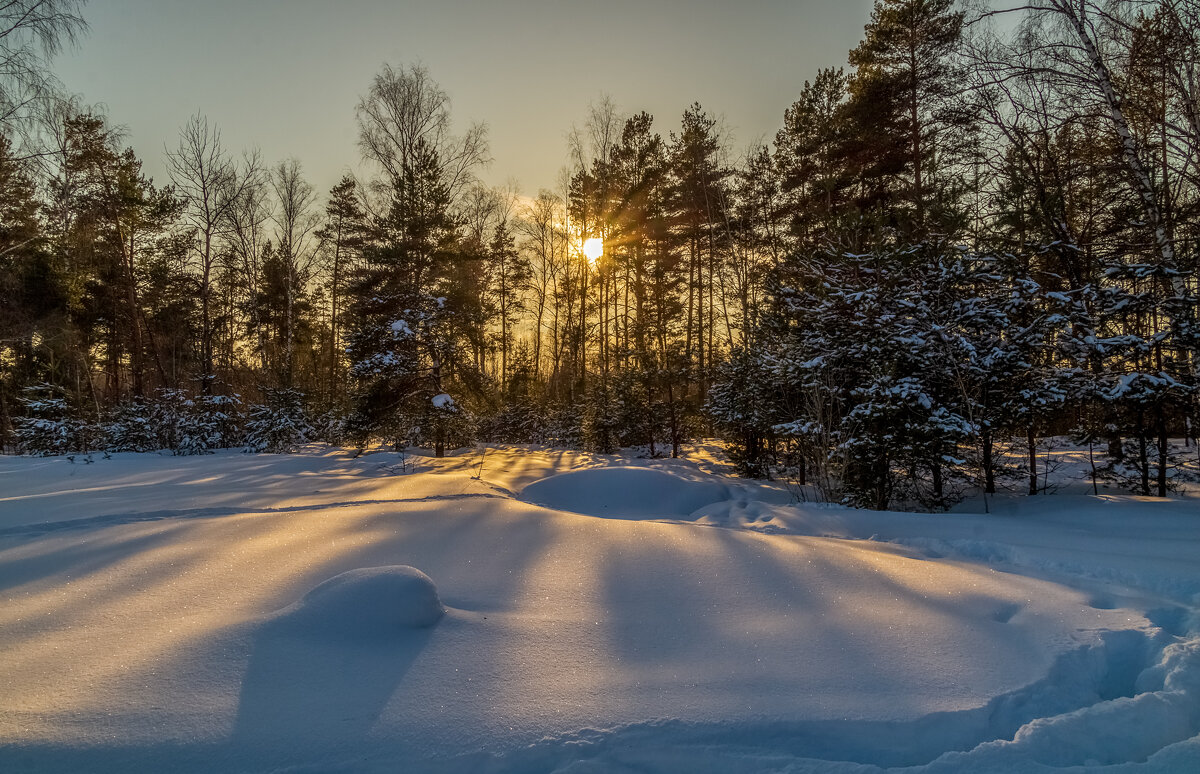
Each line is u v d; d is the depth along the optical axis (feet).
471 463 42.65
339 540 16.10
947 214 31.58
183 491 24.63
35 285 60.03
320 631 9.63
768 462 38.81
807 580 13.52
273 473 32.78
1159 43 27.22
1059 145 33.27
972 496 28.40
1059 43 28.84
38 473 32.99
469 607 11.63
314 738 7.06
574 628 10.72
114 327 83.30
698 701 8.10
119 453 48.44
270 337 94.63
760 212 70.74
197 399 53.36
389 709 7.75
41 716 7.20
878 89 50.88
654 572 14.17
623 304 97.76
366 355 48.08
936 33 48.67
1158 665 9.12
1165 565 13.96
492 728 7.39
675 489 31.35
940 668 9.14
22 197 49.80
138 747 6.72
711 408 41.50
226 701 7.73
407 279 52.24
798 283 34.96
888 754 7.14
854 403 27.96
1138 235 34.30
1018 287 26.48
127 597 11.41
